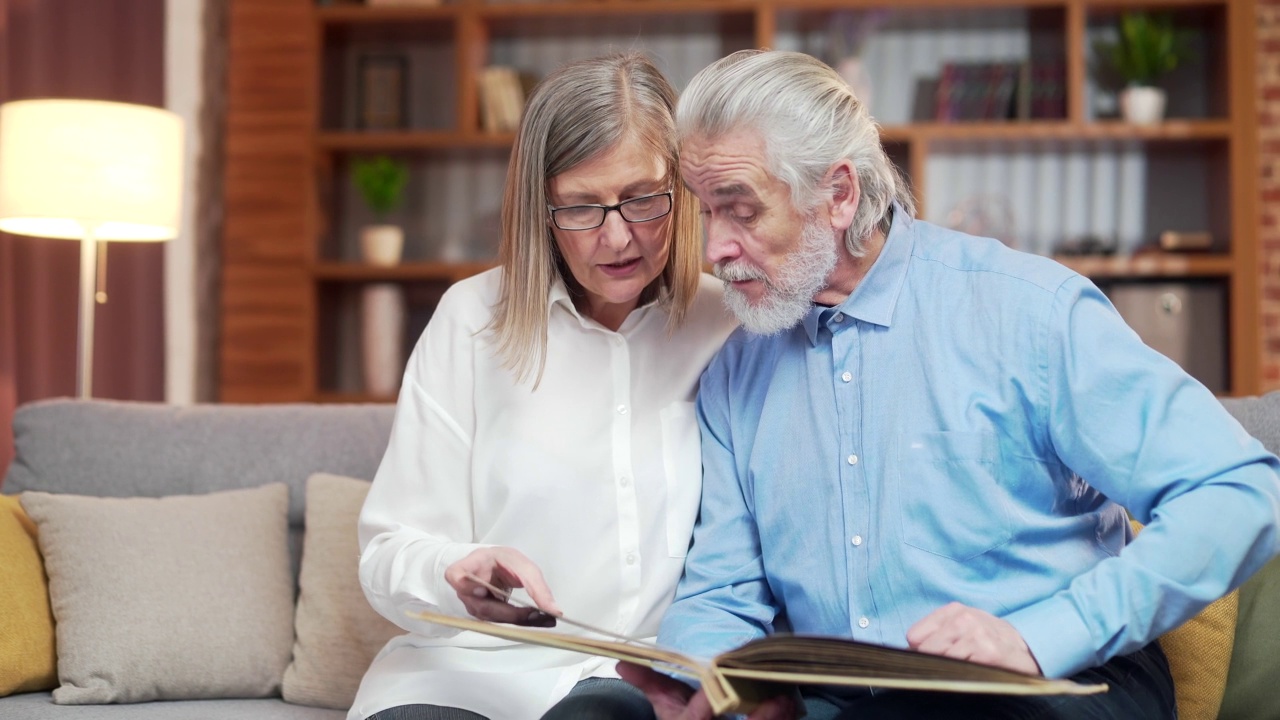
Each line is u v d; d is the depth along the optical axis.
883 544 1.36
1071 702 1.23
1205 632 1.62
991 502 1.33
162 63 4.24
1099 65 4.50
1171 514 1.20
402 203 4.72
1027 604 1.32
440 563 1.40
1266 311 4.38
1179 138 4.23
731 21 4.47
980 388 1.35
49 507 1.96
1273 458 1.24
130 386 4.18
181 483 2.17
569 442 1.55
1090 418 1.28
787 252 1.38
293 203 4.43
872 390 1.41
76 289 3.91
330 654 1.91
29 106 2.98
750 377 1.56
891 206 1.49
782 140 1.35
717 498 1.54
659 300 1.61
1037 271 1.36
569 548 1.52
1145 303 4.20
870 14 4.40
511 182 1.55
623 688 1.39
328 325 4.64
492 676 1.48
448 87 4.71
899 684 1.03
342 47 4.74
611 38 4.66
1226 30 4.24
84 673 1.84
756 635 1.44
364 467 2.17
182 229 4.33
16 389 3.73
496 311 1.58
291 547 2.14
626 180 1.47
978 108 4.37
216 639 1.90
